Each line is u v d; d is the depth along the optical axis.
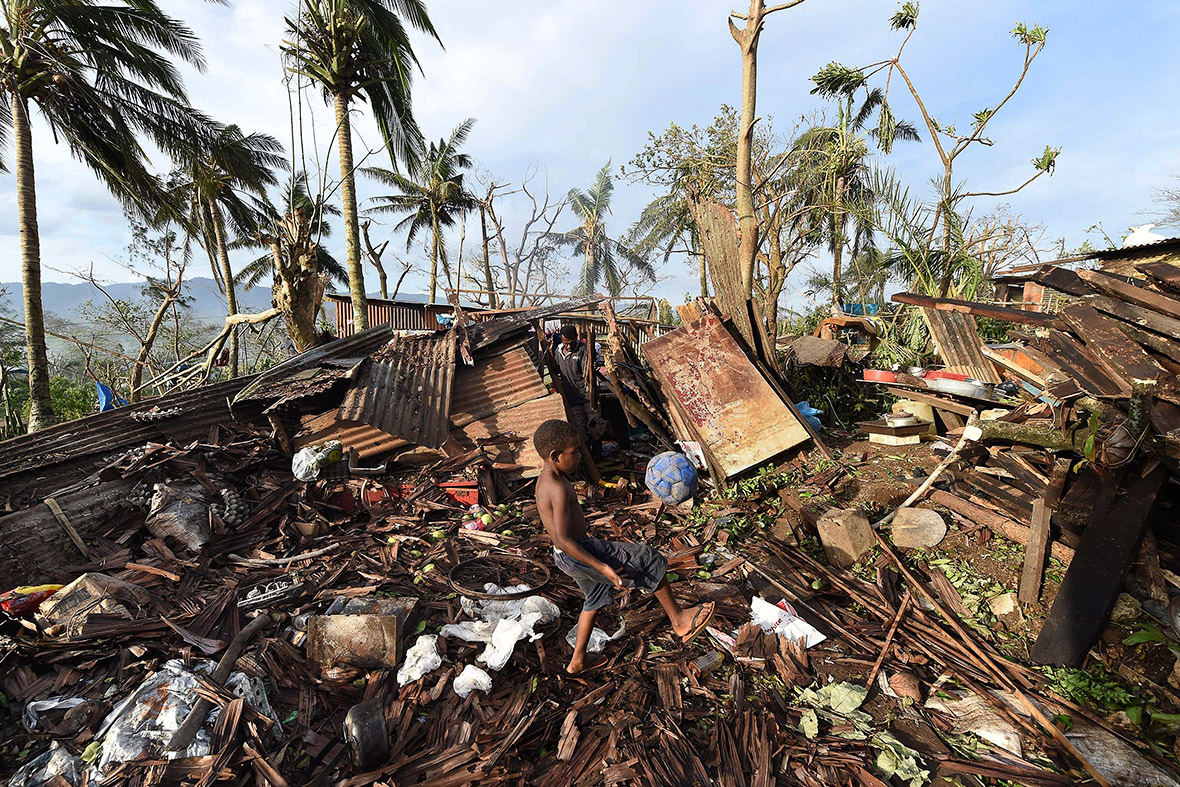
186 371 12.90
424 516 5.29
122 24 14.73
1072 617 3.24
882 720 2.91
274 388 6.34
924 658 3.35
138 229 26.22
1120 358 3.60
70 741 2.66
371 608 3.54
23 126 13.82
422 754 2.64
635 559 3.13
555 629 3.61
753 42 8.51
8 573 3.81
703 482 6.23
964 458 4.57
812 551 4.68
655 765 2.59
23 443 5.18
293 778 2.55
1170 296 3.81
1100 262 7.93
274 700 2.97
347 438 6.02
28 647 3.14
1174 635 3.04
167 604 3.72
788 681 3.19
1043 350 4.22
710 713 2.94
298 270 9.03
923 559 4.23
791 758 2.66
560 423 2.92
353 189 16.20
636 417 7.09
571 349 8.07
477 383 6.88
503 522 5.25
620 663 3.32
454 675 3.15
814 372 8.72
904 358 9.40
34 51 13.51
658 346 7.14
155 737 2.61
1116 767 2.54
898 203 11.82
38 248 14.19
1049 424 4.56
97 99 14.66
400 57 16.64
